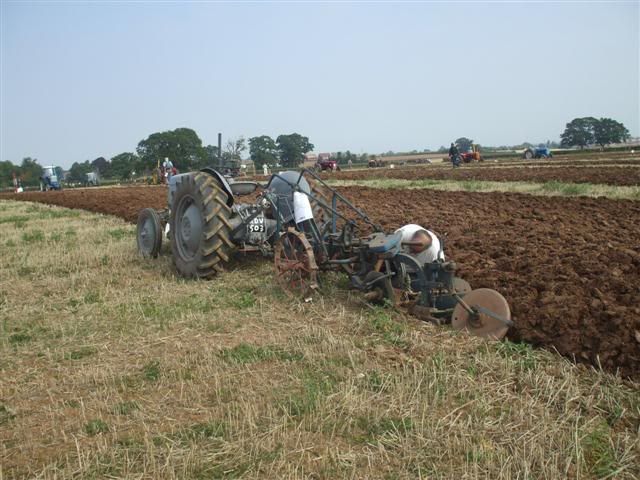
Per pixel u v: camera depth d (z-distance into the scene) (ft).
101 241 38.60
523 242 27.94
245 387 14.23
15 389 14.80
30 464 11.37
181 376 15.02
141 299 22.68
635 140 432.25
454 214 41.01
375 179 94.58
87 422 12.80
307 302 20.99
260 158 282.15
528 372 14.30
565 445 11.36
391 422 12.19
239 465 10.98
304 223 22.56
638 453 11.27
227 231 25.03
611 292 18.86
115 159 286.46
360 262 20.89
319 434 11.98
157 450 11.51
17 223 52.34
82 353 17.11
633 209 40.42
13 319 20.85
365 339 17.20
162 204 60.70
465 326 17.46
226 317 19.86
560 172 84.64
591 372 14.62
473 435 11.75
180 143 225.76
